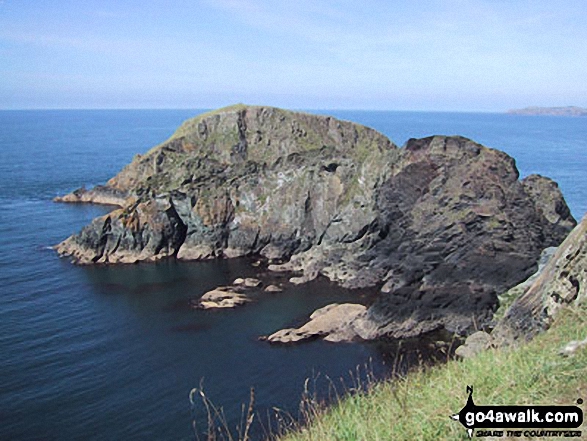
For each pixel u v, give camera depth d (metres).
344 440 11.23
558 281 25.45
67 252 78.31
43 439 34.12
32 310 56.78
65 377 42.12
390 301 51.97
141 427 35.38
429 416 10.34
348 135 107.62
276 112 103.75
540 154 188.38
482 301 52.16
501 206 60.28
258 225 82.19
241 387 40.69
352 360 45.28
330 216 79.12
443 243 59.66
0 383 40.91
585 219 26.72
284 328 53.00
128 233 77.81
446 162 66.94
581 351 11.20
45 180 145.50
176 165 96.25
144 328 52.72
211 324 54.09
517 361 12.12
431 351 46.38
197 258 79.69
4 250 79.31
